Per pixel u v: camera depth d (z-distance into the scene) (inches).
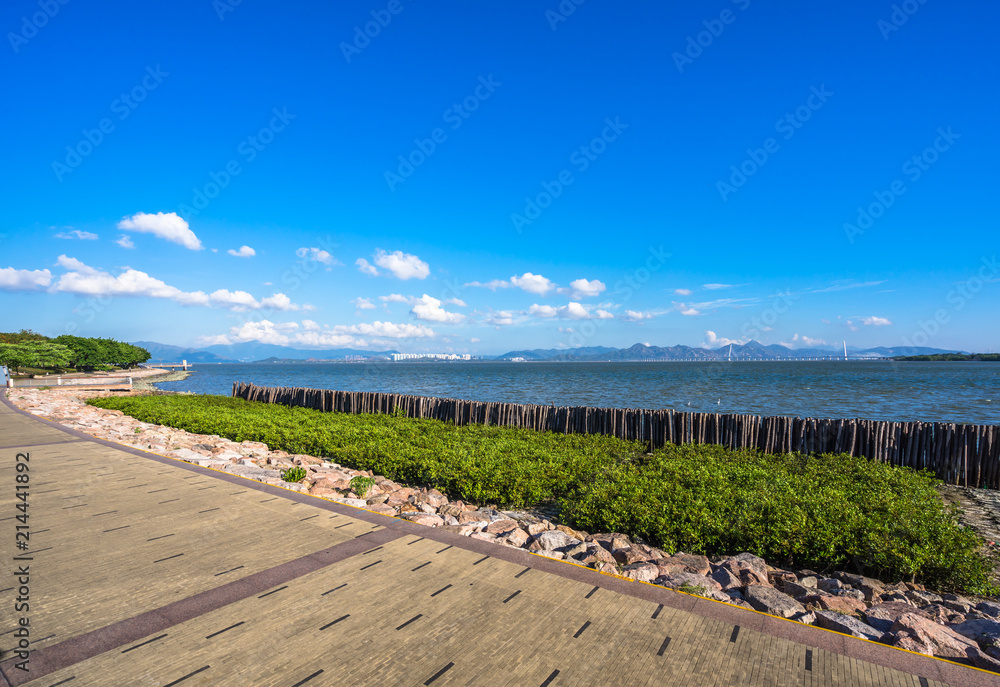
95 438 447.2
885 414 972.6
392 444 492.1
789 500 294.8
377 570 168.6
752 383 2065.7
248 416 697.0
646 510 277.9
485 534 244.2
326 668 114.8
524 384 2187.5
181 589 154.5
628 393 1545.3
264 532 204.7
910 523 252.5
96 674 111.9
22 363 2300.7
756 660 121.0
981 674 118.6
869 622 167.3
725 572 205.2
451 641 126.4
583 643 126.3
